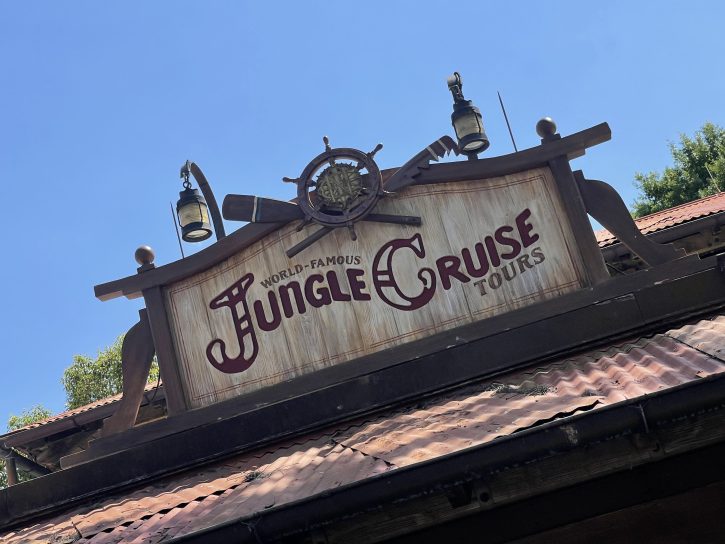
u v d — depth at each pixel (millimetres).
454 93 6762
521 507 4723
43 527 5730
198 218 6945
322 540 4613
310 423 5965
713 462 4605
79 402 21641
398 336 6191
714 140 24484
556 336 5828
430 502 4648
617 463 4547
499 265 6195
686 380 4430
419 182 6367
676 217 9289
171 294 6672
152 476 6035
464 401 5461
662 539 4594
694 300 5719
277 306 6441
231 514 4609
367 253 6359
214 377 6457
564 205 6180
